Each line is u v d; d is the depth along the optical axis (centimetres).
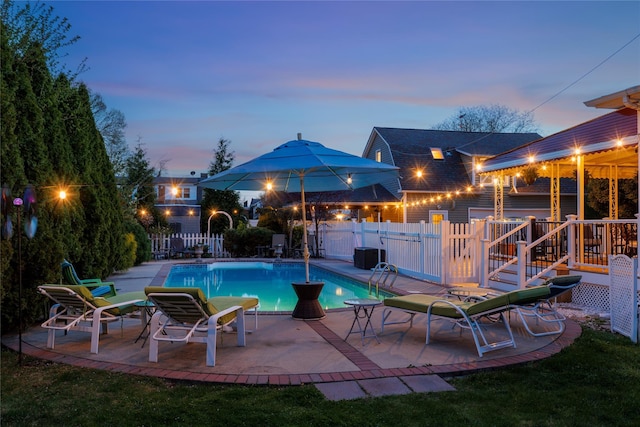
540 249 1160
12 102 736
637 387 468
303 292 804
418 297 699
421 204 2606
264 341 650
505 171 1357
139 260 1909
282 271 1839
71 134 1115
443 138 2953
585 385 475
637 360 555
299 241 2402
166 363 543
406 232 1497
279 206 2798
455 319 623
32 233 593
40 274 732
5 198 582
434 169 2691
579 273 958
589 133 1048
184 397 441
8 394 450
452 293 787
